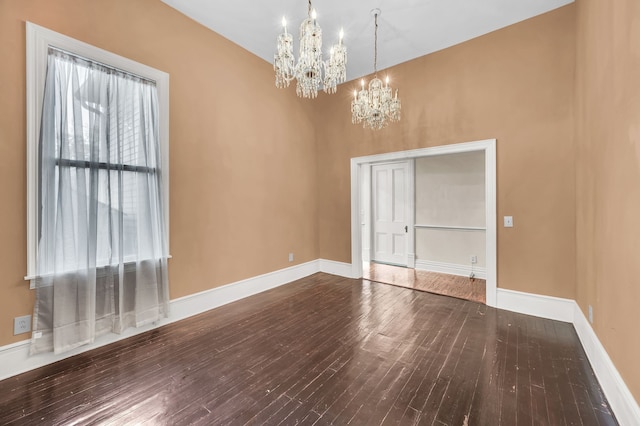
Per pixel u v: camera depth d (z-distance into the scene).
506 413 1.62
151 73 2.67
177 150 2.91
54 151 2.09
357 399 1.74
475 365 2.10
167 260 2.81
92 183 2.26
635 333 1.41
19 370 1.98
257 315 3.05
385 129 4.06
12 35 1.94
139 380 1.93
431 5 2.80
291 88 4.33
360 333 2.63
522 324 2.79
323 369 2.06
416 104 3.76
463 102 3.40
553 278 2.90
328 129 4.73
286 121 4.25
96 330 2.34
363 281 4.32
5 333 1.94
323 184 4.82
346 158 4.52
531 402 1.71
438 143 3.59
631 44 1.45
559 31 2.82
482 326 2.75
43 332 2.07
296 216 4.44
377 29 3.18
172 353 2.28
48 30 2.07
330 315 3.05
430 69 3.63
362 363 2.14
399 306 3.29
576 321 2.66
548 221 2.92
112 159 2.40
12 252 1.96
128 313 2.54
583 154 2.41
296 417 1.60
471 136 3.34
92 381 1.92
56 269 2.10
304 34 2.14
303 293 3.78
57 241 2.11
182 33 2.94
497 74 3.17
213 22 3.10
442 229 4.86
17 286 1.98
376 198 5.63
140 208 2.59
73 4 2.20
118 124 2.42
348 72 4.16
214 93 3.25
